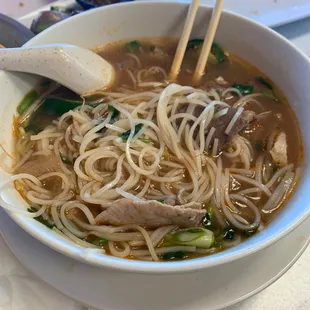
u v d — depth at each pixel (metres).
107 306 0.17
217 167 0.21
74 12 0.30
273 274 0.18
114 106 0.23
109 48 0.26
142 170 0.20
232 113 0.22
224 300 0.17
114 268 0.15
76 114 0.22
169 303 0.17
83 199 0.19
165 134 0.21
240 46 0.25
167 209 0.18
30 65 0.21
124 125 0.22
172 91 0.22
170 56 0.26
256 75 0.25
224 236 0.19
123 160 0.21
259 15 0.31
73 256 0.15
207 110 0.22
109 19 0.25
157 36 0.27
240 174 0.21
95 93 0.24
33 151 0.21
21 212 0.17
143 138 0.22
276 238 0.15
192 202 0.19
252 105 0.24
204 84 0.25
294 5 0.32
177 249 0.18
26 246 0.18
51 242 0.15
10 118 0.21
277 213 0.19
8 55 0.21
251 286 0.17
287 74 0.23
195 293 0.17
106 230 0.18
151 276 0.17
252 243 0.15
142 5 0.25
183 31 0.24
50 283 0.17
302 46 0.30
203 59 0.24
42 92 0.24
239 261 0.18
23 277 0.18
